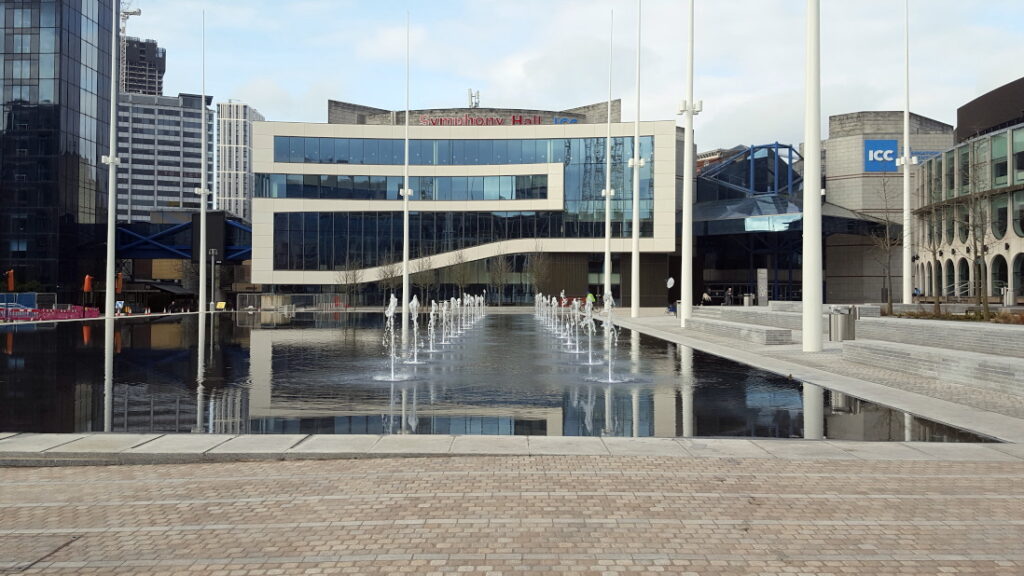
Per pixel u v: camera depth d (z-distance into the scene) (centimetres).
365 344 2416
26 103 5847
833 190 6669
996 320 2358
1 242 5819
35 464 763
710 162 8662
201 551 507
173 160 19175
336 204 6397
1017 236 3806
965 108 5294
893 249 6494
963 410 1059
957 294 4416
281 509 602
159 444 819
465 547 509
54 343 2428
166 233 6719
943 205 4531
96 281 6488
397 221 6431
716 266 7694
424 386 1357
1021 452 804
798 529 549
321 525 560
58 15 5869
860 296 6725
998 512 593
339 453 785
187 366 1712
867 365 1672
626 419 1010
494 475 705
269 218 6366
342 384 1388
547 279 6350
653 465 744
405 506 607
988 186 4050
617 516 579
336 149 6400
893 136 6488
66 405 1123
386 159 6431
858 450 814
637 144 4538
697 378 1480
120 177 18562
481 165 6394
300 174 6384
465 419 1006
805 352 1986
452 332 3120
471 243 6412
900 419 1008
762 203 6431
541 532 541
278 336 2819
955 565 479
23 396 1220
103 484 686
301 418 1011
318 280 6391
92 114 6419
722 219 6319
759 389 1311
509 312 5791
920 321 2284
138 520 577
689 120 3167
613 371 1606
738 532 542
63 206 5934
